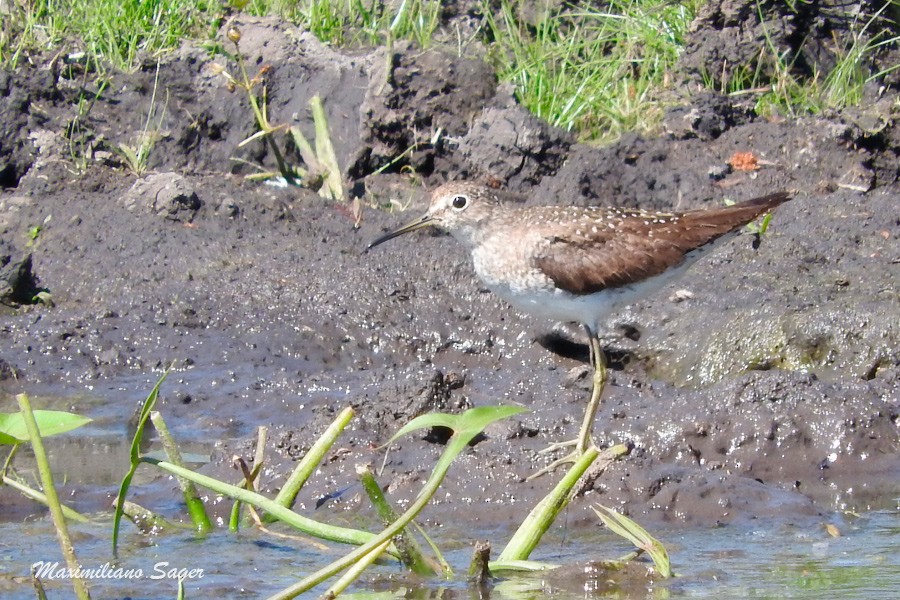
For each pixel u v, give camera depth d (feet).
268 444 33.63
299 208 51.39
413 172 54.34
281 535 29.30
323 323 43.52
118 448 35.22
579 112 56.80
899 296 42.83
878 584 26.23
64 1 59.93
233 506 30.19
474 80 54.24
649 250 36.96
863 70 59.31
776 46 58.49
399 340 43.09
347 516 30.66
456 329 43.60
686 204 51.42
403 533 26.89
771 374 36.70
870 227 49.37
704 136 55.21
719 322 41.73
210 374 40.40
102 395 39.29
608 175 52.01
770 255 46.91
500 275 38.37
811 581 26.50
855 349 39.73
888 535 29.78
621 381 39.52
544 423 35.91
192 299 44.47
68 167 52.16
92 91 55.06
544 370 40.75
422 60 54.49
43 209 49.78
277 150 53.36
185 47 56.54
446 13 63.36
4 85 53.36
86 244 47.70
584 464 27.68
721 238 37.65
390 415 35.17
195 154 54.44
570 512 31.04
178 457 29.37
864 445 34.71
